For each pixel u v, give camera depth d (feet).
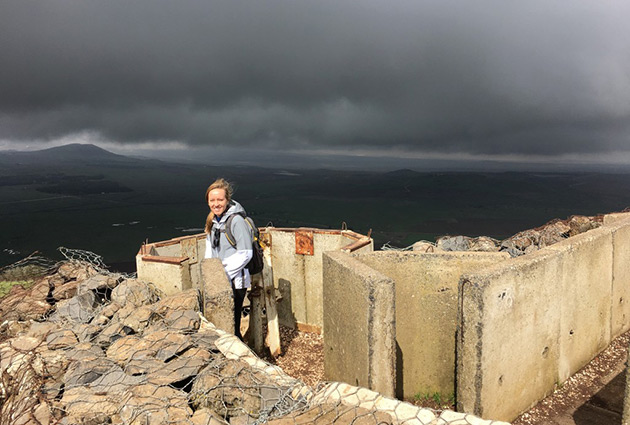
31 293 16.84
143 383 8.98
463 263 14.12
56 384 9.43
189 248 21.70
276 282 23.38
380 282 10.72
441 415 7.53
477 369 11.03
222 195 13.79
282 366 18.48
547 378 13.85
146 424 7.58
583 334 15.38
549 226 26.48
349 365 12.35
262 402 8.62
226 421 8.07
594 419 12.73
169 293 17.03
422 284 14.55
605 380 14.90
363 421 7.30
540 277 12.71
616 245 16.67
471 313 11.00
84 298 15.07
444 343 14.65
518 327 12.14
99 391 9.02
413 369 15.11
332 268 13.47
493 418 11.66
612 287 16.79
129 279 16.20
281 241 22.79
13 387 9.43
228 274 13.82
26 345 11.45
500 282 11.25
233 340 10.81
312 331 22.50
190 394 8.70
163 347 10.51
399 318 14.88
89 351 10.99
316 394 8.73
